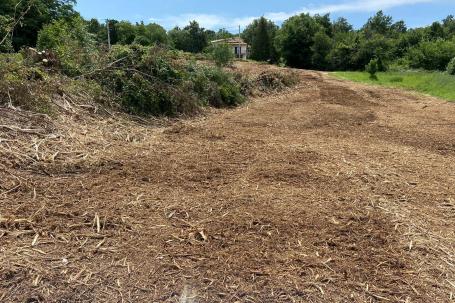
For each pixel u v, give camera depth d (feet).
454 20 185.68
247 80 46.06
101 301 8.04
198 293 8.38
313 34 169.07
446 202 13.76
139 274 8.87
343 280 9.02
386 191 14.40
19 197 11.95
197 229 10.84
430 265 9.80
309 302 8.30
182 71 31.30
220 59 65.57
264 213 11.94
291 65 171.63
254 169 15.98
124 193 12.85
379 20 219.82
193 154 17.69
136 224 10.97
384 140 23.50
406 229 11.50
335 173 16.02
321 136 23.68
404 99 50.37
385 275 9.29
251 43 202.59
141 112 24.31
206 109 31.04
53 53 24.36
